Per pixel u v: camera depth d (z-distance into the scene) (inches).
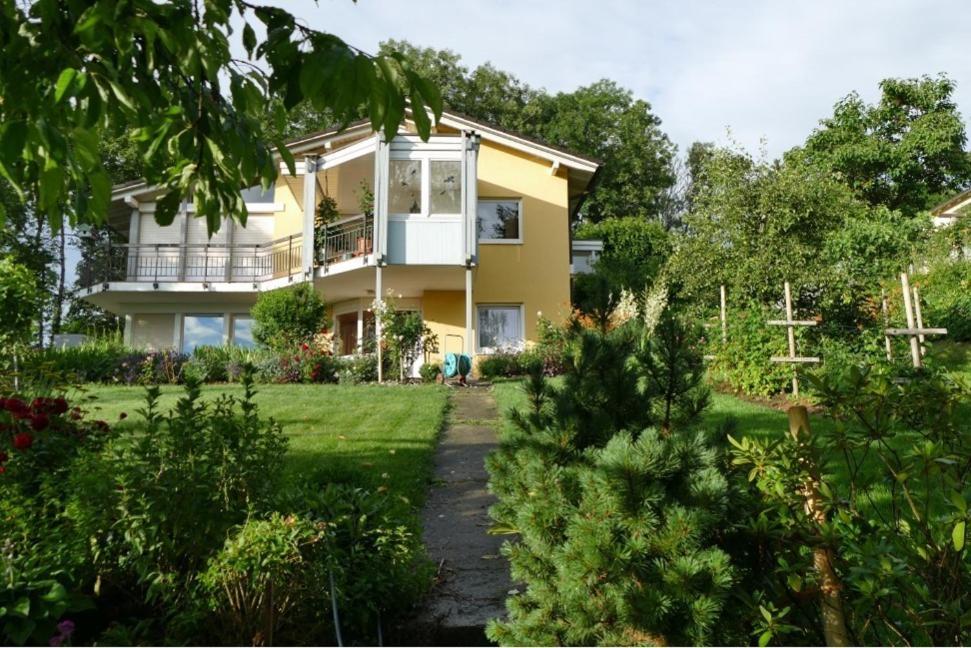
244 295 845.2
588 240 1142.3
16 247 976.3
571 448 113.8
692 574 89.0
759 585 97.5
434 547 179.5
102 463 128.6
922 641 85.4
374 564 128.6
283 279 775.7
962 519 75.7
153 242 861.8
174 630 114.9
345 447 291.1
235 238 862.5
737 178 615.8
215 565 111.9
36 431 151.8
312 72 77.8
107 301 890.1
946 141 1197.1
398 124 80.1
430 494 236.5
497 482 121.9
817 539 86.4
